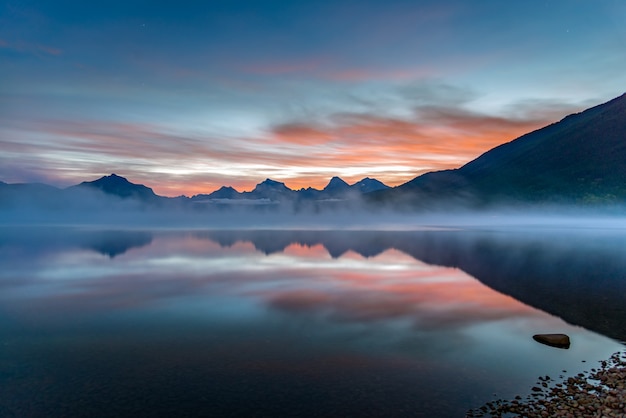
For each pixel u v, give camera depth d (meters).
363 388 15.40
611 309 27.81
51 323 24.64
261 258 60.62
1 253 67.38
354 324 24.27
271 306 28.98
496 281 39.47
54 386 15.73
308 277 42.44
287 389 15.37
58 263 54.72
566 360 18.02
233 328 23.50
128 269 48.91
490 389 15.05
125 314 26.81
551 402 13.69
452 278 41.38
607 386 14.84
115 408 13.98
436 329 23.14
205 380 16.22
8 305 29.53
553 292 33.81
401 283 38.62
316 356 18.83
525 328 23.33
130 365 17.83
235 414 13.58
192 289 35.75
